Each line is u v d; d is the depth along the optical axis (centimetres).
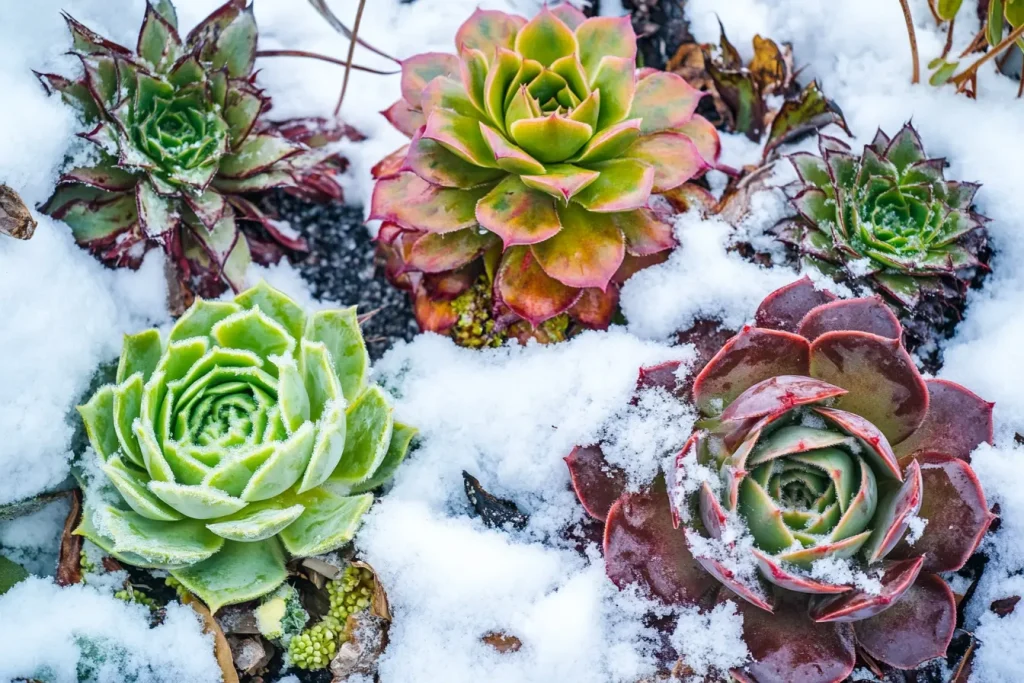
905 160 46
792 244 46
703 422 42
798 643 41
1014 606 43
